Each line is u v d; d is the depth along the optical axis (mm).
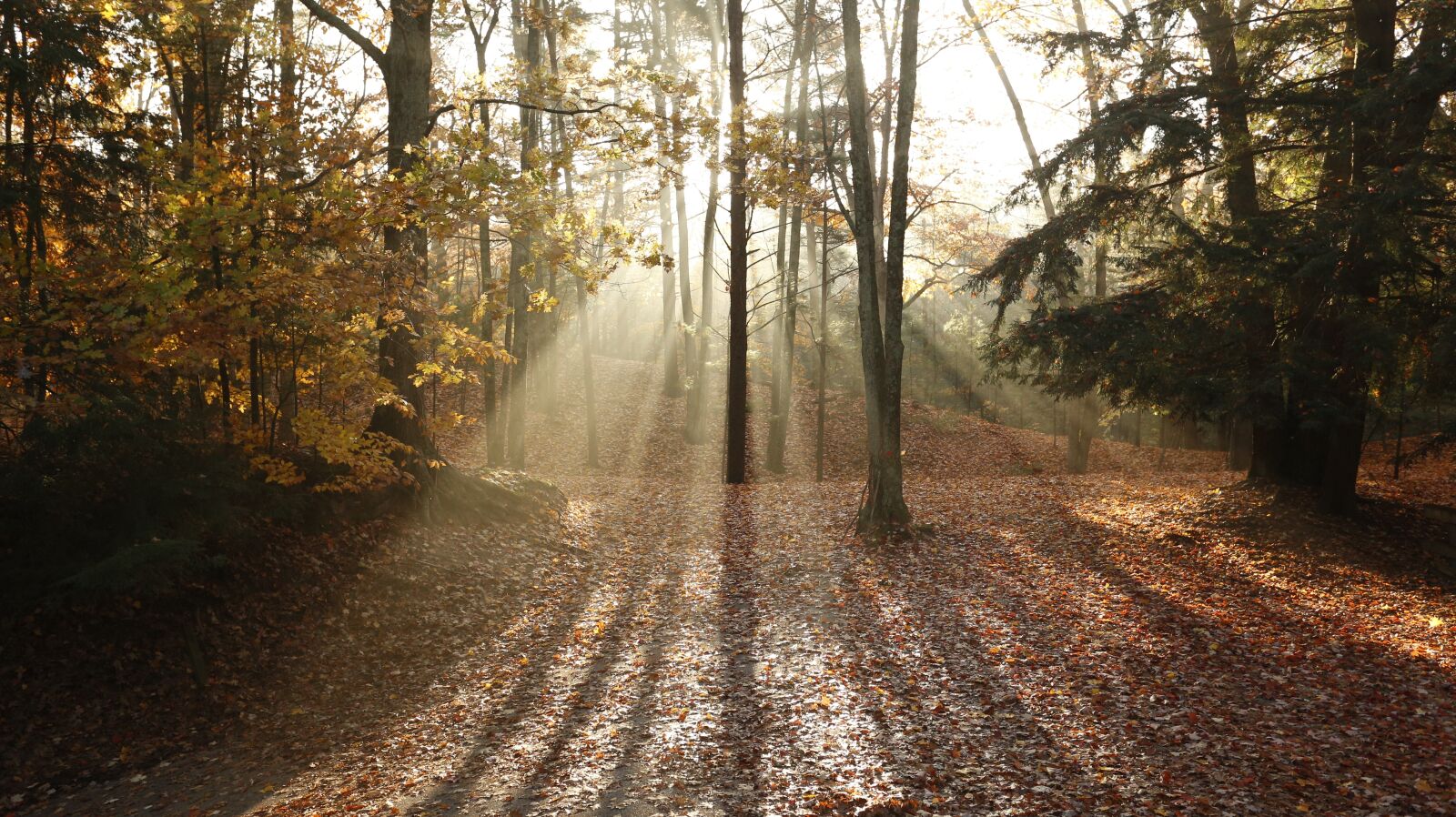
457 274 24078
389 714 8891
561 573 12984
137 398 8969
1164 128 13398
